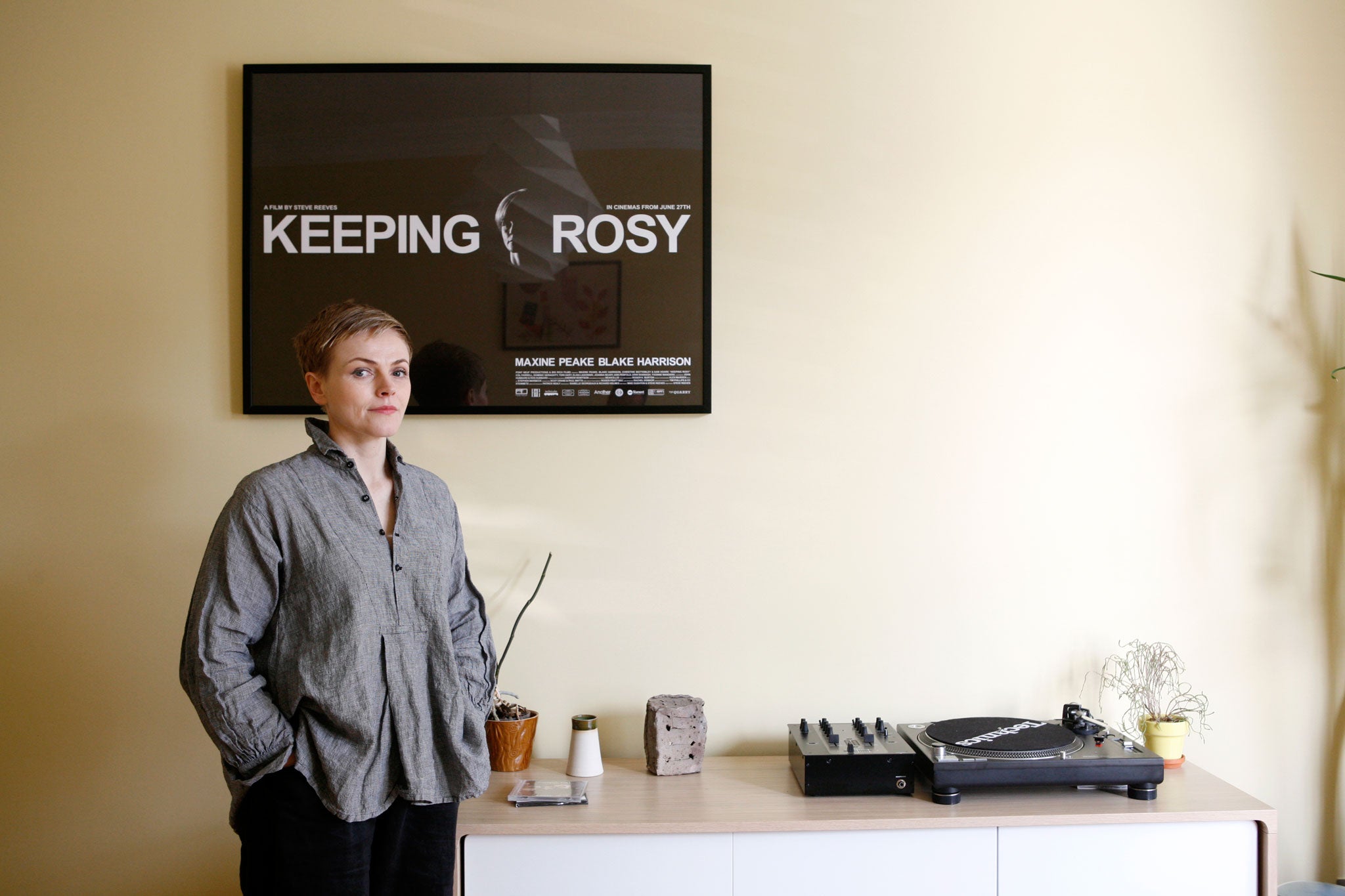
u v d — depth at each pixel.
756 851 1.71
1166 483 2.20
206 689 1.38
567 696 2.13
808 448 2.17
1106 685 2.18
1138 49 2.21
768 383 2.17
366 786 1.44
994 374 2.19
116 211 2.10
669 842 1.71
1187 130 2.21
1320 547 2.21
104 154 2.10
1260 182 2.18
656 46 2.17
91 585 2.08
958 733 1.92
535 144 2.13
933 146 2.19
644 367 2.14
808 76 2.18
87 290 2.09
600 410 2.13
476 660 1.65
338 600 1.43
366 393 1.52
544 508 2.14
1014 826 1.72
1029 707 2.18
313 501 1.46
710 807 1.77
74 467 2.08
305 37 2.13
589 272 2.14
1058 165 2.20
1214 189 2.21
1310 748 2.20
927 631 2.17
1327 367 2.20
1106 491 2.20
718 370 2.16
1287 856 2.19
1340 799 2.19
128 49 2.11
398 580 1.50
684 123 2.14
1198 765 2.19
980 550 2.18
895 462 2.18
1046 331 2.20
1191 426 2.21
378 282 2.11
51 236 2.09
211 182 2.11
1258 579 2.20
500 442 2.14
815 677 2.16
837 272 2.18
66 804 2.06
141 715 2.07
